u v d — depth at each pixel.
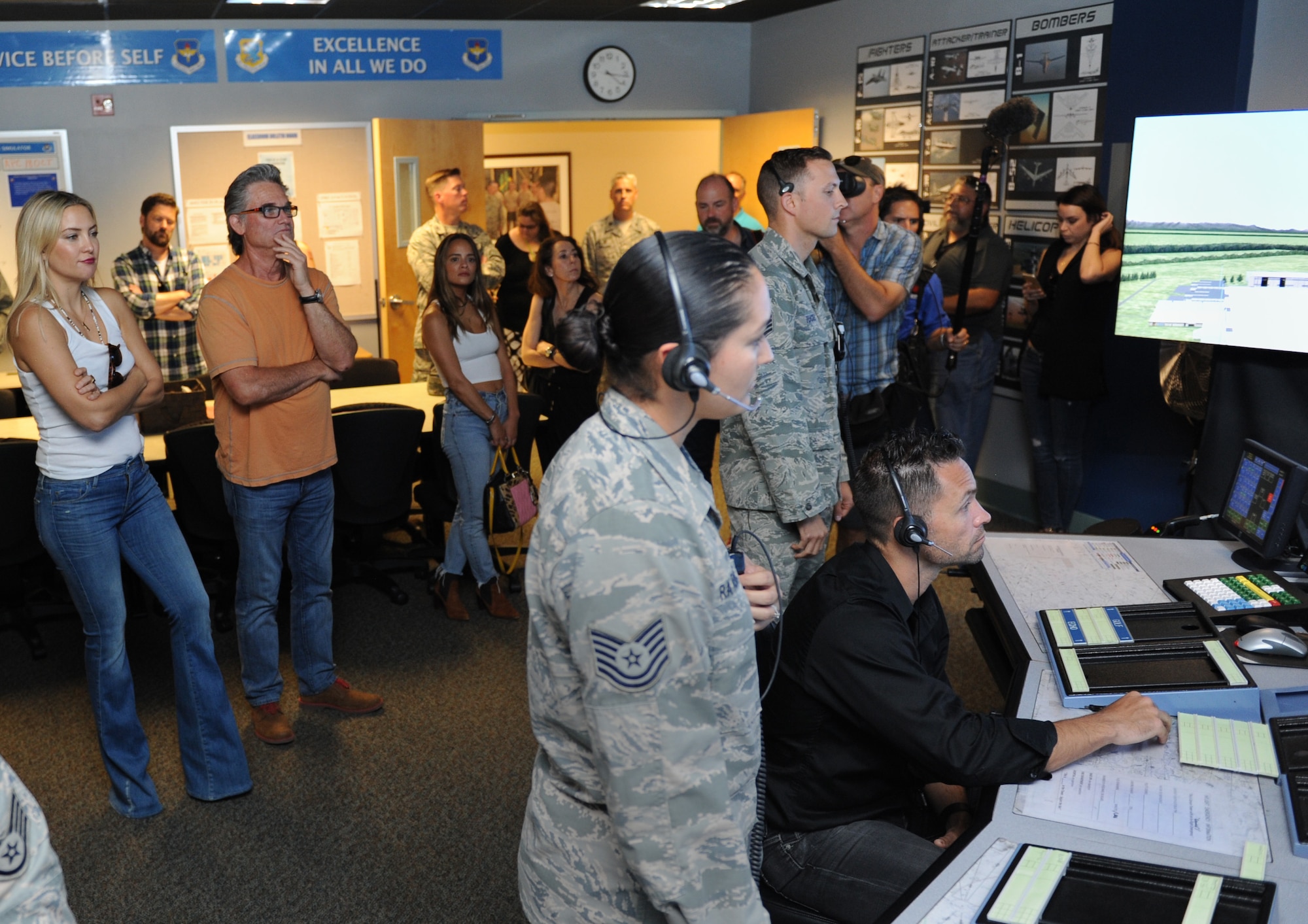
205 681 2.99
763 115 7.49
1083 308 4.75
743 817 1.37
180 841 2.89
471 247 4.11
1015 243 5.55
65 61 6.62
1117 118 4.85
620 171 10.17
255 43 6.94
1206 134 3.54
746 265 1.23
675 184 10.38
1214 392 3.68
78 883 2.72
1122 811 1.67
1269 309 3.44
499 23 7.39
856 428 3.40
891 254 3.58
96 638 2.82
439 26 7.27
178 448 3.90
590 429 1.25
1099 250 4.65
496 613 4.39
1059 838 1.60
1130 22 4.73
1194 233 3.61
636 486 1.20
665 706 1.17
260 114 7.05
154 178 6.92
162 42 6.76
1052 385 4.89
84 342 2.60
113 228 6.92
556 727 1.33
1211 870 1.51
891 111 6.46
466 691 3.77
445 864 2.79
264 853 2.84
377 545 4.69
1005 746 1.77
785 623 2.00
